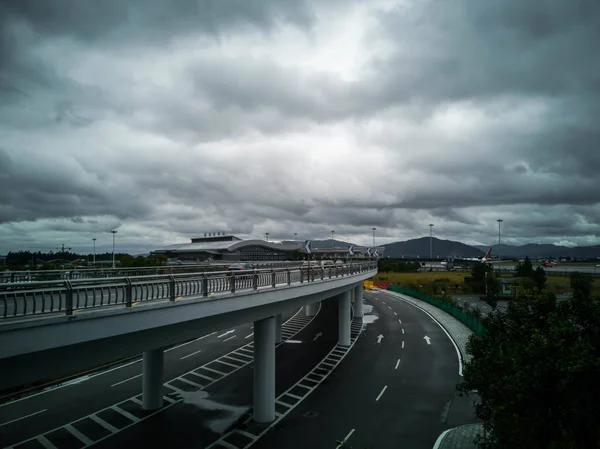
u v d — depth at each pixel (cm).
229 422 2086
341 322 3816
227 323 1783
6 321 933
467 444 1798
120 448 1811
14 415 2177
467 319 4484
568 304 1323
